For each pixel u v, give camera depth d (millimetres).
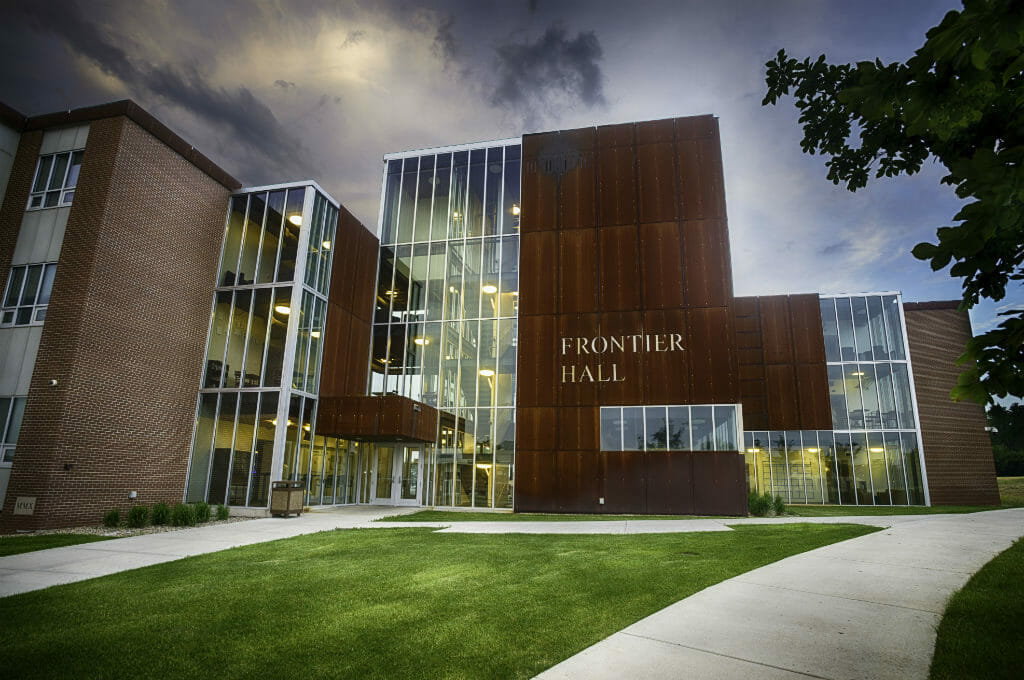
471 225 24547
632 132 23203
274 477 18562
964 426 27516
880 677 4328
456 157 25547
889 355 28016
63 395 15438
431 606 6629
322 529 14312
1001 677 4234
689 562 8977
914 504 26234
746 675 4418
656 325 21141
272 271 20656
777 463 27250
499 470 21672
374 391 23906
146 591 7598
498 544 11375
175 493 18797
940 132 2371
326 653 5195
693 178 22188
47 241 17203
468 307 23719
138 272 17812
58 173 17875
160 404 18375
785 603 6398
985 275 2490
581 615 6141
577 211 22922
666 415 20297
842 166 3980
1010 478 40156
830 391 27781
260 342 20000
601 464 20375
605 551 10289
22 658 5180
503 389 22422
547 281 22453
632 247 22047
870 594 6711
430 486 22328
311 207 21094
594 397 21016
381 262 25484
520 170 24250
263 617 6305
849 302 28750
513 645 5262
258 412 19328
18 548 11359
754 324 28438
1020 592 6539
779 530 13367
